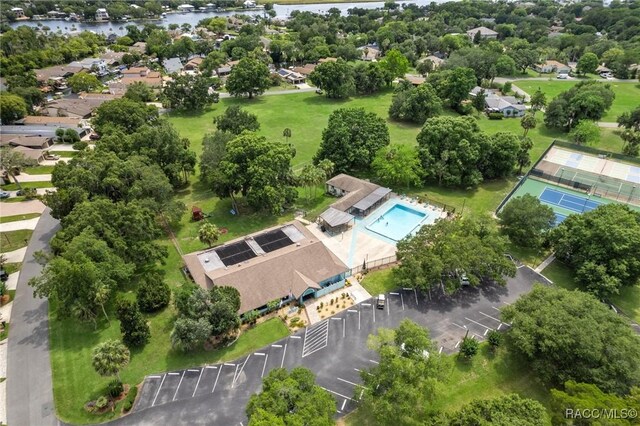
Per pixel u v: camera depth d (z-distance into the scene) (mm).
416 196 102250
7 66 192125
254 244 78062
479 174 103875
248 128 122312
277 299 67438
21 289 72938
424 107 145875
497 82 198750
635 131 126062
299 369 49438
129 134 119312
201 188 107562
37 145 125625
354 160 107750
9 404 52688
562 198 101125
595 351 50312
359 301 69688
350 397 53250
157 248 74750
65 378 56031
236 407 52094
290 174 95000
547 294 59938
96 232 70188
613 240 69312
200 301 59688
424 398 49094
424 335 52281
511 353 59656
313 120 153625
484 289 72562
